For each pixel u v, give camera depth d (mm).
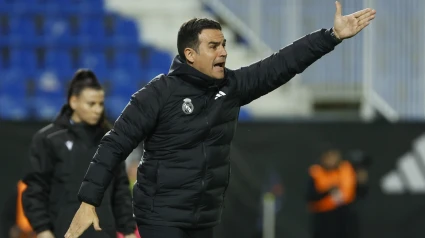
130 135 14570
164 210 14734
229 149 15250
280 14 50938
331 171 41062
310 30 50375
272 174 42406
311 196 40844
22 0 57719
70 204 18953
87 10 57531
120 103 53125
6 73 54875
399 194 42688
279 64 15156
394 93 47656
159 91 14547
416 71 47531
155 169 14820
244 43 53812
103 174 14570
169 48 56312
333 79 48750
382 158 42688
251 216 42250
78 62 55844
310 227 42000
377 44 47906
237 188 42438
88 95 19078
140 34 56844
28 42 56375
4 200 40688
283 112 50250
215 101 14766
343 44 48344
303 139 42500
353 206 40969
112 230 18750
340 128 42625
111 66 55719
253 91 15266
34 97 53656
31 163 19109
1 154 41031
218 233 42344
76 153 19062
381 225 42500
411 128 42750
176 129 14586
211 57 14523
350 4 48688
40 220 18984
